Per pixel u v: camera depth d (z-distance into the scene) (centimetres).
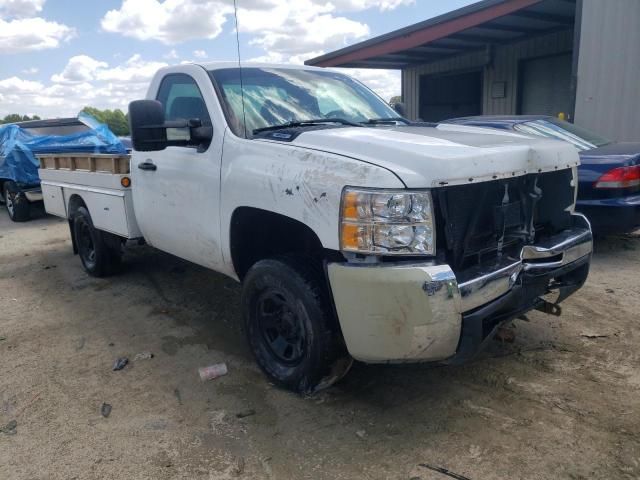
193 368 380
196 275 598
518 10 1048
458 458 272
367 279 266
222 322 464
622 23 877
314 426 304
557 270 325
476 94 1549
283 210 305
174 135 404
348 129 342
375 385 345
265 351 350
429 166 262
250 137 350
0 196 1114
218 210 360
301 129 346
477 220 286
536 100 1371
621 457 267
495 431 292
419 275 256
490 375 351
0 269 670
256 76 409
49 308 514
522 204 315
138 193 456
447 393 333
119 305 514
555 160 327
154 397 342
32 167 997
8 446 295
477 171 273
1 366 392
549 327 422
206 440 295
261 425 307
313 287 306
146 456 283
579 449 274
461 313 265
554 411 308
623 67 888
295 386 330
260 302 347
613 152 603
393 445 285
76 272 636
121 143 905
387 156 276
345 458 276
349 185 271
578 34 929
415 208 260
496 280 281
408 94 1753
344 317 282
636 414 302
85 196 563
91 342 431
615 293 493
